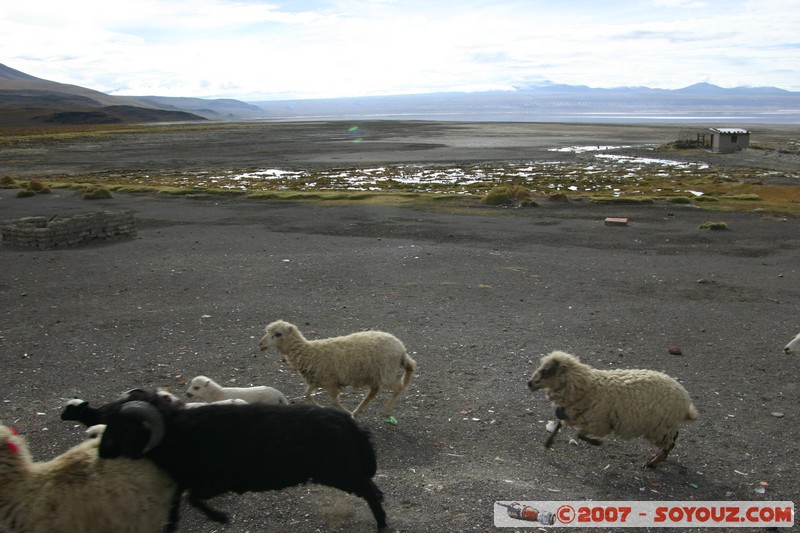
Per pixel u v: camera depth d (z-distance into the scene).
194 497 6.10
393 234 28.88
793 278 20.12
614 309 16.22
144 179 59.09
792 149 85.44
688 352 12.86
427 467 7.86
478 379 11.16
